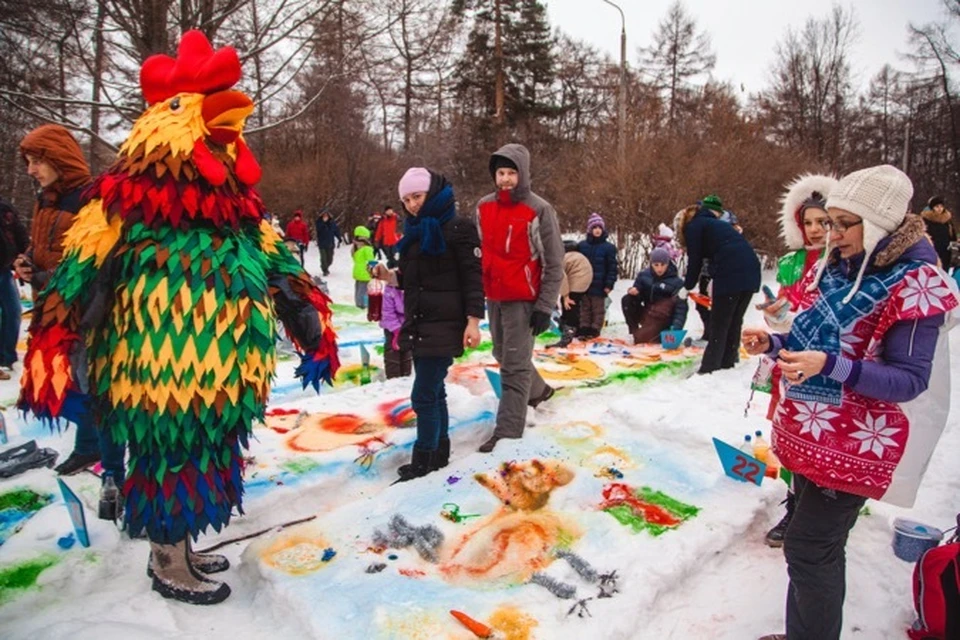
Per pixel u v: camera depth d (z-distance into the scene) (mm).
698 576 3254
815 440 2346
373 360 7465
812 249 3756
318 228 17094
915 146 38562
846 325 2328
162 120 2656
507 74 30359
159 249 2576
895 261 2273
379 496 3758
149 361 2555
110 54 8844
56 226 4055
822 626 2406
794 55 34781
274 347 2820
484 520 3551
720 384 5848
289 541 3301
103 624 2689
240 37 8867
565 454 4332
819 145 33656
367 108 26000
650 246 15258
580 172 17891
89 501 3709
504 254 4410
